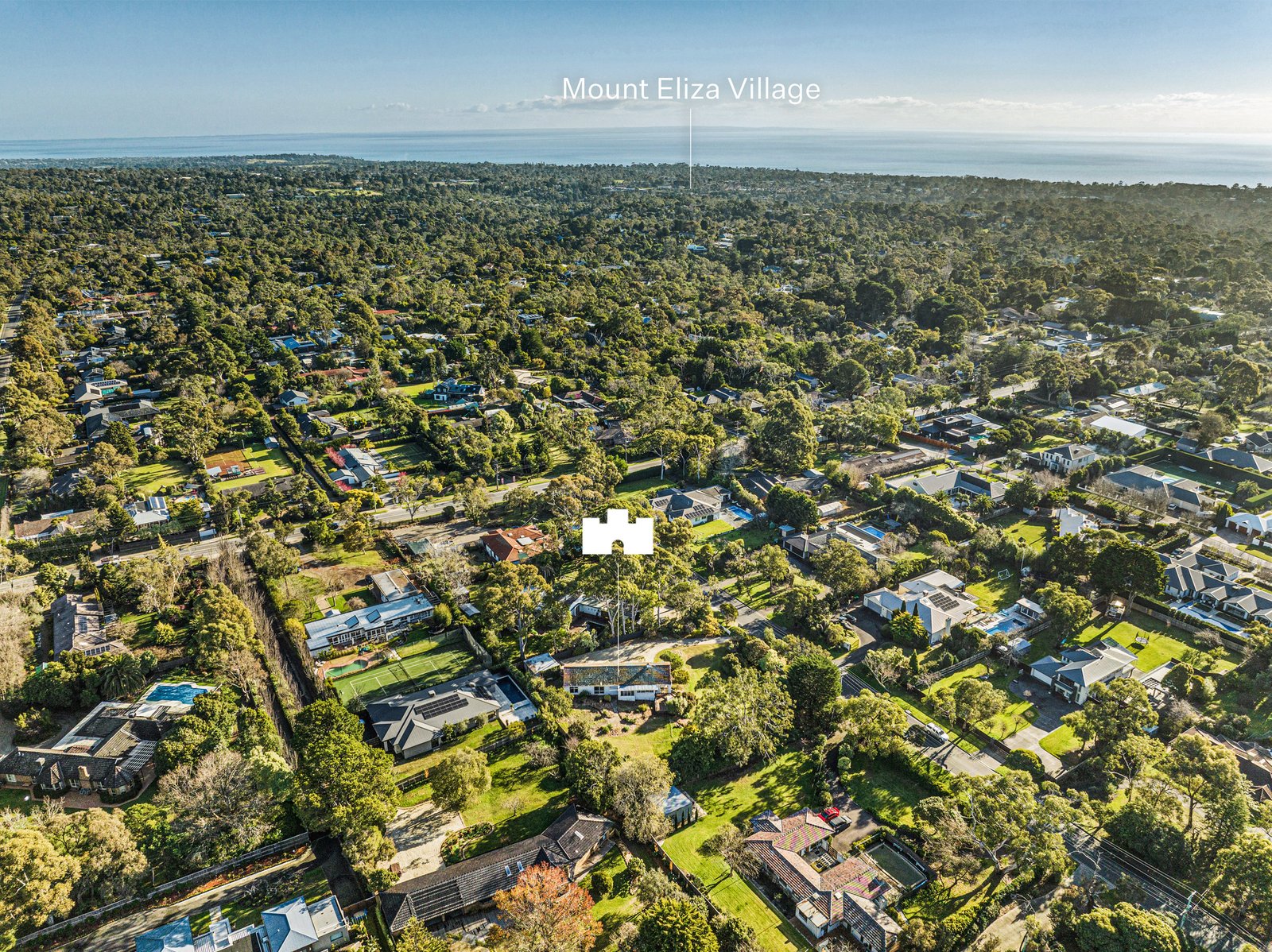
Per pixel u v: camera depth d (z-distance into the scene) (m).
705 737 96.12
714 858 84.44
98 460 175.38
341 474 184.88
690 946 65.62
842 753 98.44
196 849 81.94
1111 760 92.88
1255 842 75.25
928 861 83.69
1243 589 130.50
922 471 187.75
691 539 146.00
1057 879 80.69
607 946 73.81
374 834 81.75
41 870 71.81
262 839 85.62
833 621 129.38
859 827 88.62
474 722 104.06
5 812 88.69
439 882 77.81
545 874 73.56
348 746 86.25
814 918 75.31
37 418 191.00
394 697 107.06
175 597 131.62
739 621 130.25
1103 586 129.50
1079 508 168.75
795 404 193.00
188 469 188.75
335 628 123.06
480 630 124.62
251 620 119.62
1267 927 73.81
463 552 150.75
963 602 129.00
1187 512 163.88
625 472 185.50
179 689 109.44
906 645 121.94
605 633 126.69
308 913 74.88
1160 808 84.06
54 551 146.75
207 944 72.69
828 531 158.12
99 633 119.25
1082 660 112.44
